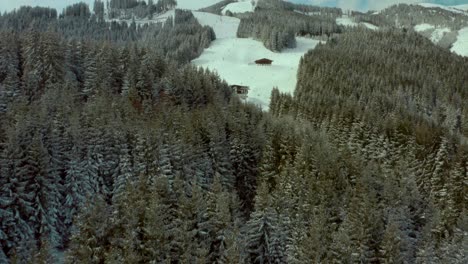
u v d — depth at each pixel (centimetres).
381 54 14938
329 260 3812
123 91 7719
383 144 7344
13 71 7612
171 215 4194
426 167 6788
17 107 5769
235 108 7519
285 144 6506
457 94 11494
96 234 3566
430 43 18188
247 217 5738
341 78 12050
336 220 4825
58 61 8006
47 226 4384
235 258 3441
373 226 4338
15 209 4169
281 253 4172
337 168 5709
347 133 7994
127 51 8850
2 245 4072
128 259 3262
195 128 6119
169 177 4916
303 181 5219
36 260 3231
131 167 5084
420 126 8094
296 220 4441
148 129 5316
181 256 3588
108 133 5172
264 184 4656
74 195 4700
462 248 4278
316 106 9675
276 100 10794
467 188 6044
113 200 4509
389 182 5288
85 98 7688
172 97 7962
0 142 4547
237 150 6178
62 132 5238
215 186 4331
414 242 4800
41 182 4400
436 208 5384
